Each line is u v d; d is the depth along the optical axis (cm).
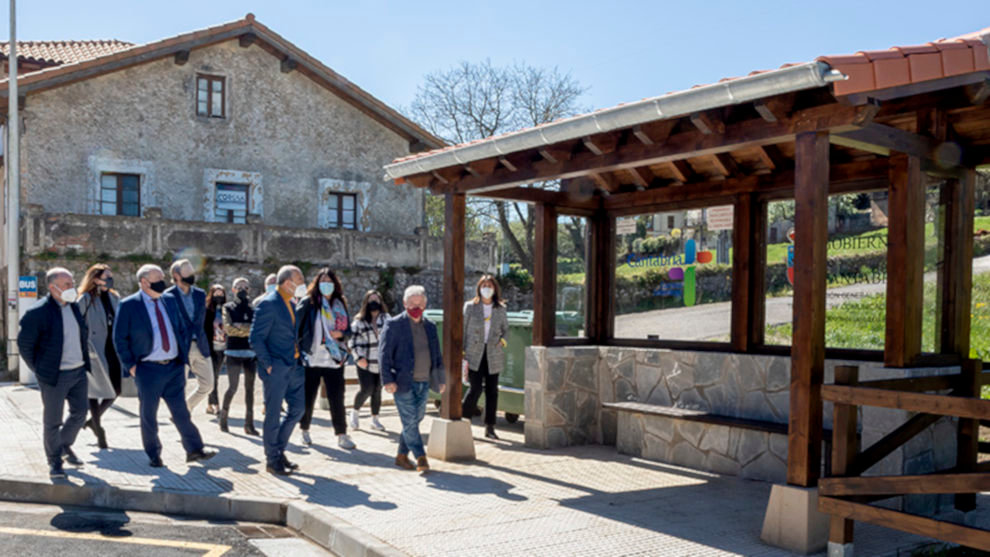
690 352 755
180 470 697
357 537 500
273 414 688
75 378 675
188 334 725
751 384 696
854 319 641
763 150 668
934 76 463
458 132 3512
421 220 2683
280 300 692
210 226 2112
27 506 621
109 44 2622
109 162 2208
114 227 1989
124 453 773
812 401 484
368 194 2584
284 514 589
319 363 829
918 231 553
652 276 821
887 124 603
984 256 714
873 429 554
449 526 529
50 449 655
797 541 481
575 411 849
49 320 654
